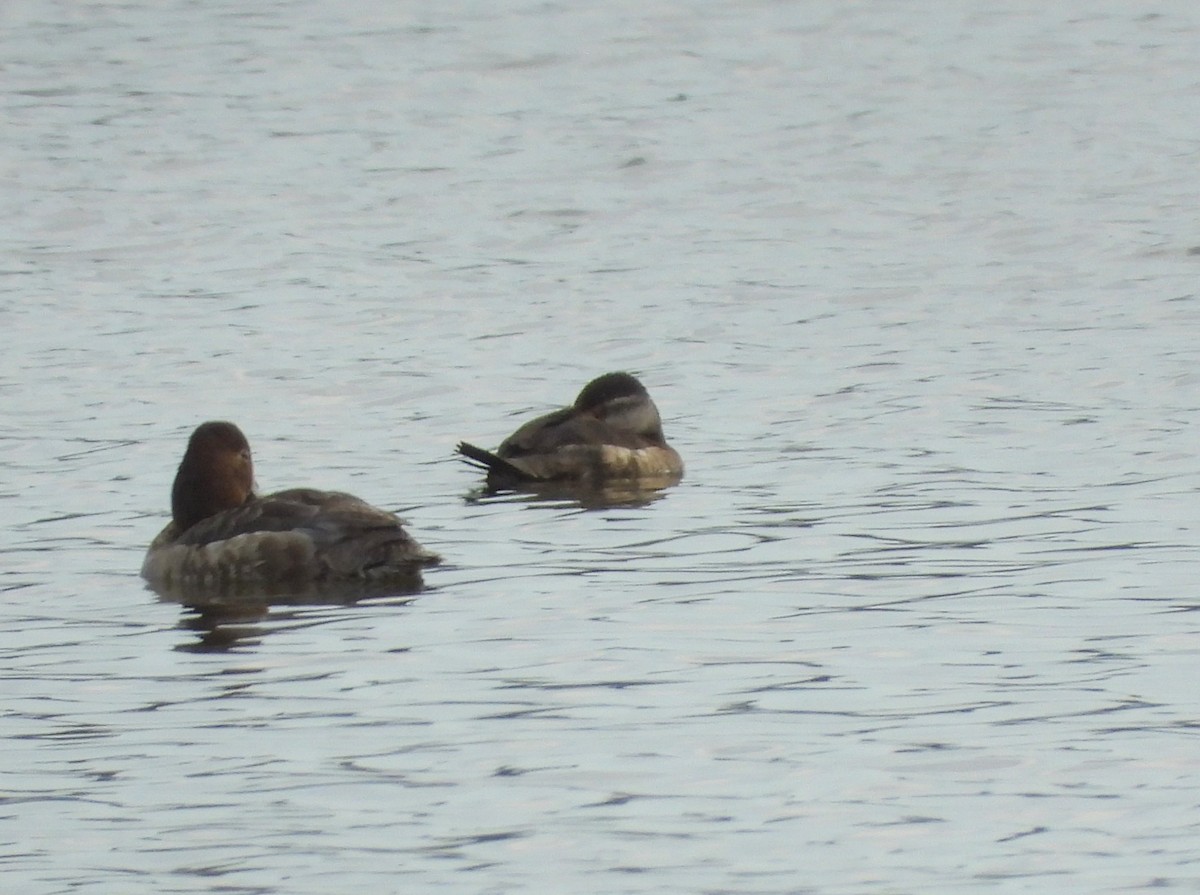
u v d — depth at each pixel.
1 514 16.56
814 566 14.67
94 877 9.74
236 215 30.23
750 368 21.73
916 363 21.62
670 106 37.47
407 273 26.70
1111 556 14.67
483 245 28.34
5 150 34.53
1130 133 34.25
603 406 18.22
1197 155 32.47
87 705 12.07
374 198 31.30
